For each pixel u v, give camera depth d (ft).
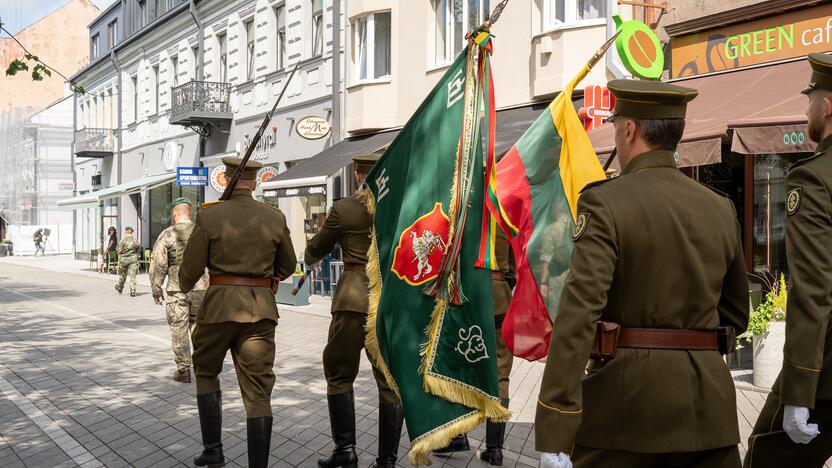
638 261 8.08
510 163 13.57
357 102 57.98
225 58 82.17
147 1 103.35
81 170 134.72
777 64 31.99
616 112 8.84
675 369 8.00
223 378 26.55
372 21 57.82
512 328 12.93
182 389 24.68
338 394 16.16
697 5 35.24
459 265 13.10
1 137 171.42
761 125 25.63
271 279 16.66
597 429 8.18
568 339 7.78
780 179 33.60
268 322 15.99
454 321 13.11
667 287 8.10
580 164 12.69
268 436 15.17
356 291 15.89
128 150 110.52
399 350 13.37
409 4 54.90
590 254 7.97
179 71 92.27
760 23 32.60
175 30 93.04
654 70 33.30
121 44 108.58
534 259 12.85
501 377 17.01
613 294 8.20
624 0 36.58
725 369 8.38
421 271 13.35
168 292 25.66
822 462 10.12
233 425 20.25
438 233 13.29
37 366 29.32
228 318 15.53
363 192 15.97
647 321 8.14
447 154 13.44
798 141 24.94
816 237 9.19
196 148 87.81
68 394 24.17
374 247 14.60
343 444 16.14
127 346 34.19
